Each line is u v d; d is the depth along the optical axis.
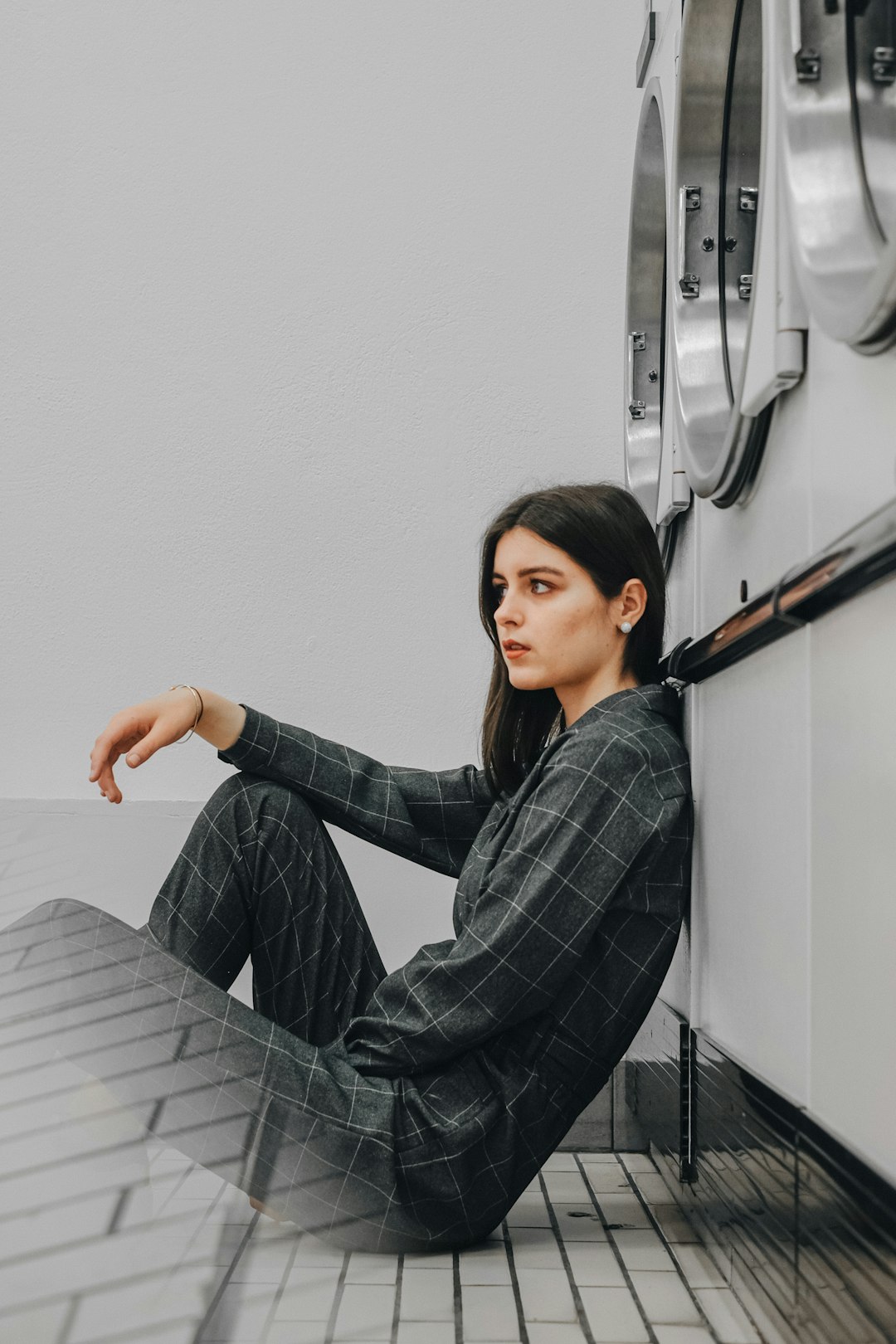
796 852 1.03
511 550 1.41
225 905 1.40
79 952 1.21
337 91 2.25
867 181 0.94
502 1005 1.22
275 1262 1.14
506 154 2.25
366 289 2.24
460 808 1.60
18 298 2.25
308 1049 1.23
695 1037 1.42
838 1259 0.87
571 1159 1.78
